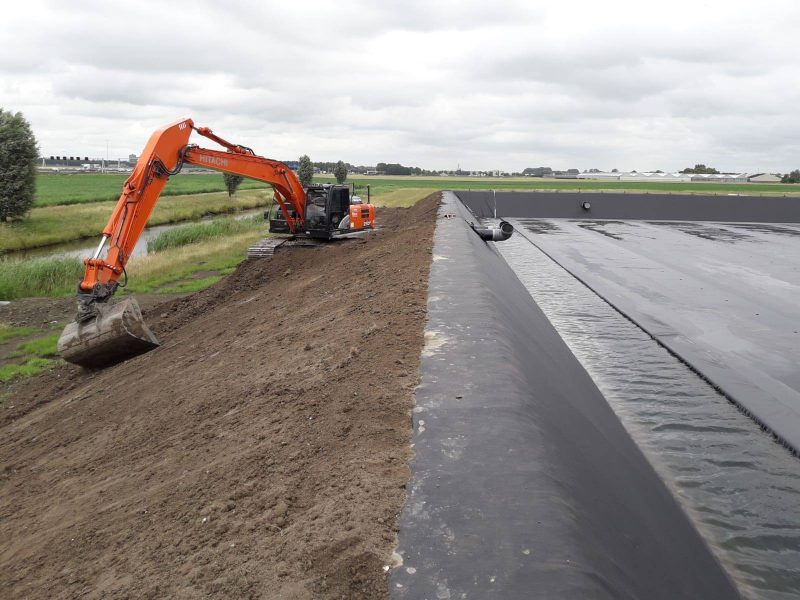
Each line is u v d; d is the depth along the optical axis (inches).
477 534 138.8
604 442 261.1
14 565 200.1
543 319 538.9
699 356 485.4
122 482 239.0
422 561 129.7
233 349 407.2
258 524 157.5
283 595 122.6
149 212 498.9
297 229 863.1
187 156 589.3
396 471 169.6
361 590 122.3
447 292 387.2
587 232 1445.6
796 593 206.8
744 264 958.4
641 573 156.9
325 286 569.0
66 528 213.8
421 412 207.6
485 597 117.5
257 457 202.5
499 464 171.3
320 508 155.1
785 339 540.7
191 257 1080.8
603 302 694.5
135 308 421.4
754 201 1845.5
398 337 295.9
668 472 303.0
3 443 377.1
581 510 161.9
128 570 161.6
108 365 438.0
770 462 313.6
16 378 518.9
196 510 181.2
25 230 1529.3
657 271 889.5
